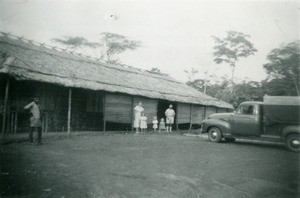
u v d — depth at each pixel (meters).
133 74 23.72
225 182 7.76
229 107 29.23
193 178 7.89
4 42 16.00
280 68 21.72
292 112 12.60
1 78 14.32
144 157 10.07
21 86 14.99
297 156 11.32
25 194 6.16
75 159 9.12
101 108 19.03
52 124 16.42
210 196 6.73
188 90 27.58
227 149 12.68
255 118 13.71
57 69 16.14
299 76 21.36
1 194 6.09
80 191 6.45
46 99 16.09
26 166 8.05
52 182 6.91
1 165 8.00
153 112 21.86
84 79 16.64
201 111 27.31
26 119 15.33
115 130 20.41
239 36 28.44
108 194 6.38
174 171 8.42
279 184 7.73
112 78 19.72
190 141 15.21
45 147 10.91
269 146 14.38
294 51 20.91
